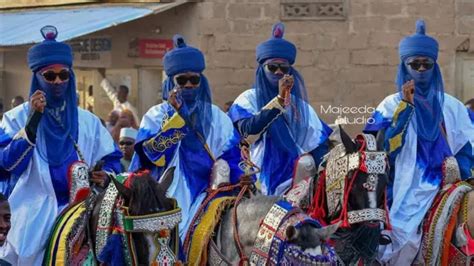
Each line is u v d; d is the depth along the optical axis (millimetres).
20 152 9625
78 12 22578
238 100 11133
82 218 8820
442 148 10781
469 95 21828
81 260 8781
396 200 10477
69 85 10133
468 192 10227
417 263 10414
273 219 8156
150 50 22000
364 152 8898
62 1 23516
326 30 21688
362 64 21688
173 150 9867
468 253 10039
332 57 21703
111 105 22359
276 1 21656
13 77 23062
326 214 9133
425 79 10867
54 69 9961
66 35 20375
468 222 10086
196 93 10211
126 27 22172
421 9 21672
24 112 10062
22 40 21000
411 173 10578
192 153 9953
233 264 8570
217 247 8734
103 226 8312
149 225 7828
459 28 21688
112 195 8320
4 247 9703
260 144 10930
